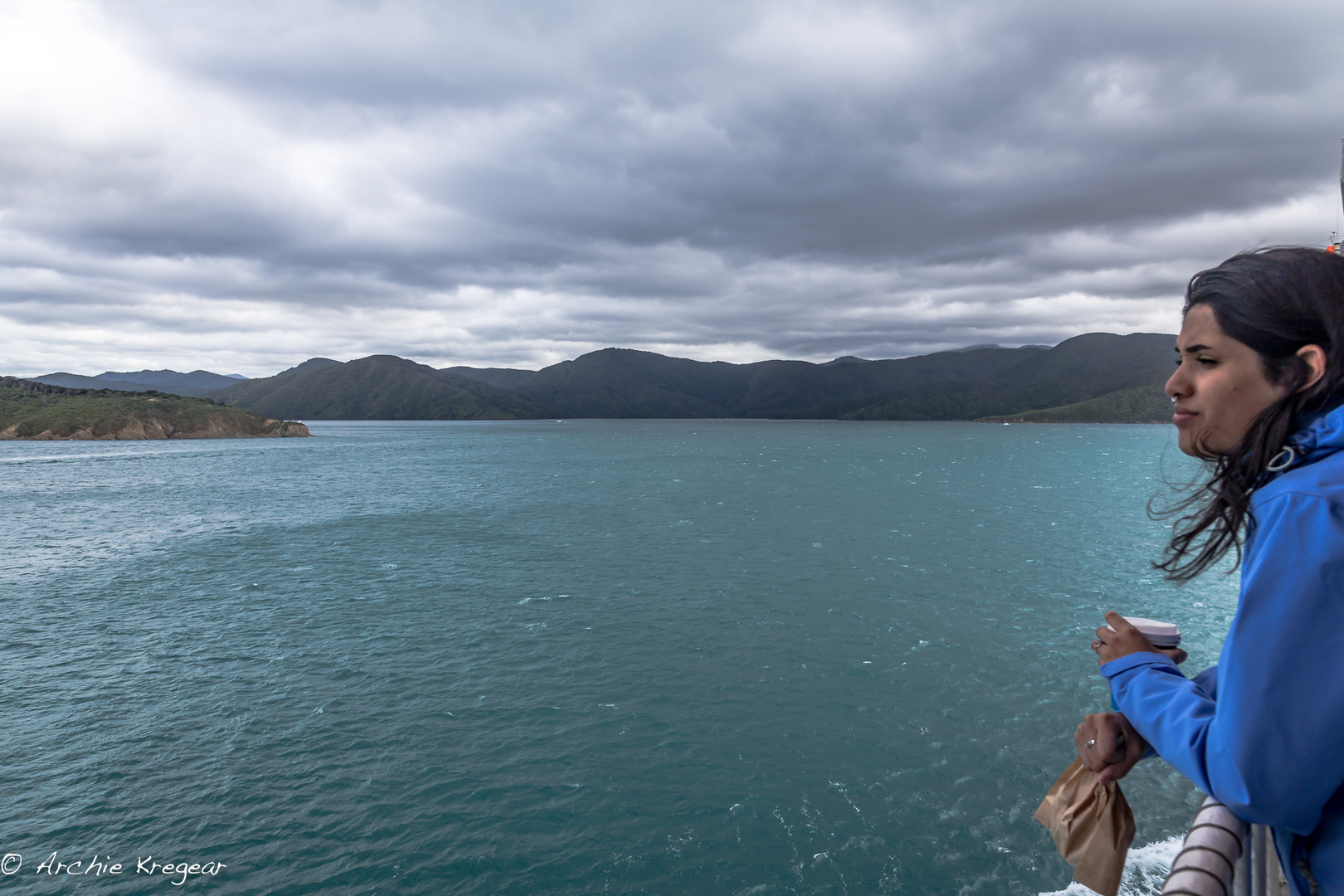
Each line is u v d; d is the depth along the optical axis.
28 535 45.28
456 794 14.52
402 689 19.50
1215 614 25.78
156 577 32.94
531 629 24.53
